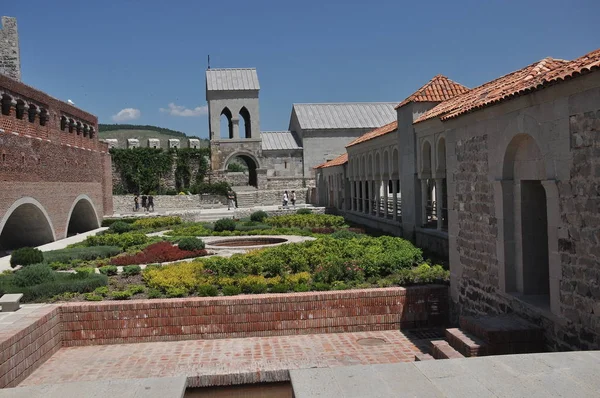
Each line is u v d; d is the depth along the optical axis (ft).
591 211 27.17
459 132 43.39
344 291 45.73
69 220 121.49
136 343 43.86
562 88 28.63
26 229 98.48
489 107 36.76
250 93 199.21
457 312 45.06
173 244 86.33
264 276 54.75
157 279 52.11
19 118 88.94
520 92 32.14
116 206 169.78
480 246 40.47
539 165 33.19
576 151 28.14
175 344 43.21
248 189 201.57
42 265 53.93
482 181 39.75
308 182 207.31
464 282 43.57
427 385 22.52
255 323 44.65
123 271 58.08
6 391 23.56
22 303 45.78
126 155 186.39
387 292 45.96
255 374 34.63
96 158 131.75
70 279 52.54
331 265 53.21
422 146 71.20
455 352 32.76
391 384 22.71
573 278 28.89
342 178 137.59
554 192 30.19
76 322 43.70
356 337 44.09
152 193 178.81
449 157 45.52
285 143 213.25
